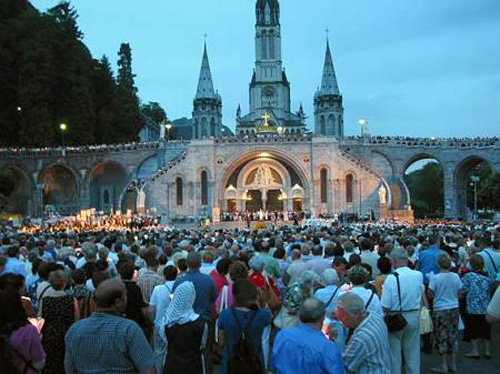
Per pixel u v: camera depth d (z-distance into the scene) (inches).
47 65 3201.3
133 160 3122.5
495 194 2938.0
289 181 2915.8
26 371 274.7
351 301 295.9
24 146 3201.3
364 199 2805.1
